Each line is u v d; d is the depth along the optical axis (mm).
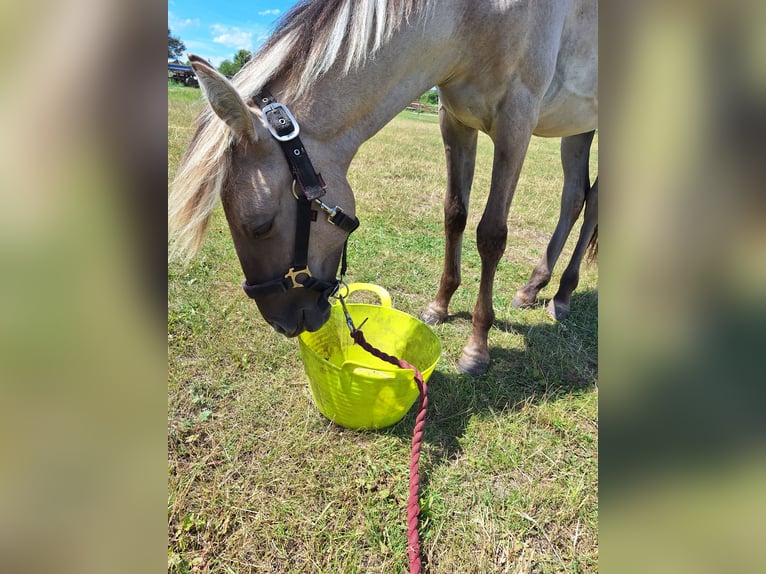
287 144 1277
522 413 1862
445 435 1730
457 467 1600
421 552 1321
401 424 1755
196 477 1487
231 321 2256
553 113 2148
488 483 1553
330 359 1971
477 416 1822
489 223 1912
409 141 9781
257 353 2055
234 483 1479
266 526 1358
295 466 1545
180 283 2543
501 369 2135
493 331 2445
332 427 1715
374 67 1434
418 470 1502
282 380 1930
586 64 2012
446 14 1516
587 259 2777
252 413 1743
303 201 1319
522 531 1399
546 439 1751
